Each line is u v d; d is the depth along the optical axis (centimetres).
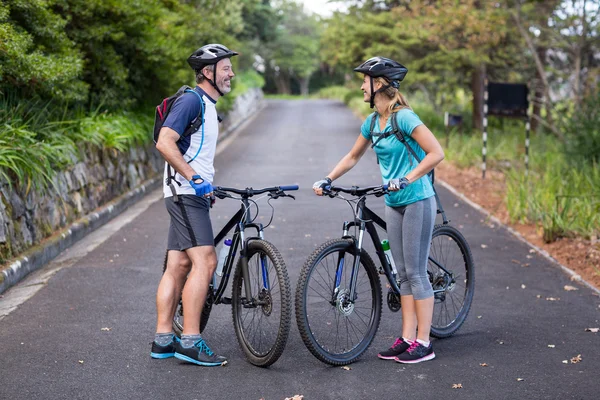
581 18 1520
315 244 782
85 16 1091
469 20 1714
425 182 445
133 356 454
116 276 657
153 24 1306
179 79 1395
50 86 870
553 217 799
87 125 1016
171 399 388
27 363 441
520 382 411
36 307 561
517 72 2075
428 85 2628
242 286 465
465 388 402
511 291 609
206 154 443
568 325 517
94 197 944
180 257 458
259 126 2728
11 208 682
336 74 8550
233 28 2373
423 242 446
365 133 456
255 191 450
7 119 807
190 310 441
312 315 516
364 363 445
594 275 661
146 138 1279
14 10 897
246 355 445
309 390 400
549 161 1365
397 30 1972
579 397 388
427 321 449
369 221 454
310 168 1490
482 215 970
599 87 1465
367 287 461
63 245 771
